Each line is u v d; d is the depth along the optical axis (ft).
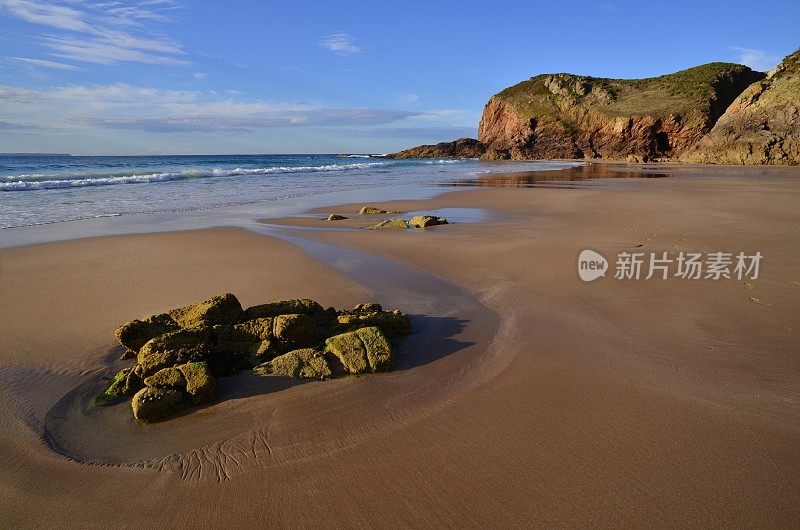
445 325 21.20
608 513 10.15
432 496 10.82
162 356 16.12
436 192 79.56
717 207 53.01
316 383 16.16
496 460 11.98
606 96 281.13
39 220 48.26
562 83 301.02
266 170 138.21
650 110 250.16
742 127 181.27
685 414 13.71
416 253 33.96
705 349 17.80
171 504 10.89
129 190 79.30
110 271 29.22
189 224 46.70
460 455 12.23
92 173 116.88
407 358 18.04
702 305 22.24
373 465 11.98
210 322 18.85
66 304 23.61
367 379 16.40
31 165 156.56
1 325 21.02
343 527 10.05
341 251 34.88
